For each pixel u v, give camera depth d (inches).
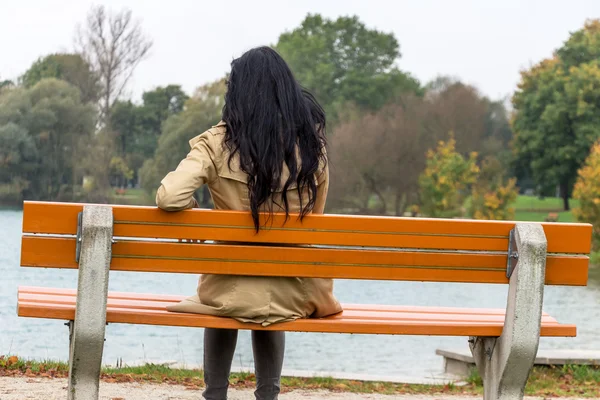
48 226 146.6
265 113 156.4
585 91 3223.4
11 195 2982.3
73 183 3046.3
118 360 343.9
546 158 3427.7
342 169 2999.5
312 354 525.3
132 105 3427.7
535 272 155.3
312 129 161.0
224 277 154.5
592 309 954.1
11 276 1042.7
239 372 303.3
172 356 476.1
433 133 3275.1
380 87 4259.4
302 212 152.9
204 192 3272.6
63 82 3026.6
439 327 157.8
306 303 158.1
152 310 155.9
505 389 161.0
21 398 217.8
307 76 4175.7
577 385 319.6
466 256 158.2
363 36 4414.4
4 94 3019.2
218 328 159.9
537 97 3412.9
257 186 153.0
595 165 2171.5
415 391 294.0
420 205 3144.7
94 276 144.5
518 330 155.9
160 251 150.5
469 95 3481.8
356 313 167.2
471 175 3102.9
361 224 154.1
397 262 156.4
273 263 153.2
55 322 591.8
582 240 160.6
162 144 3112.7
